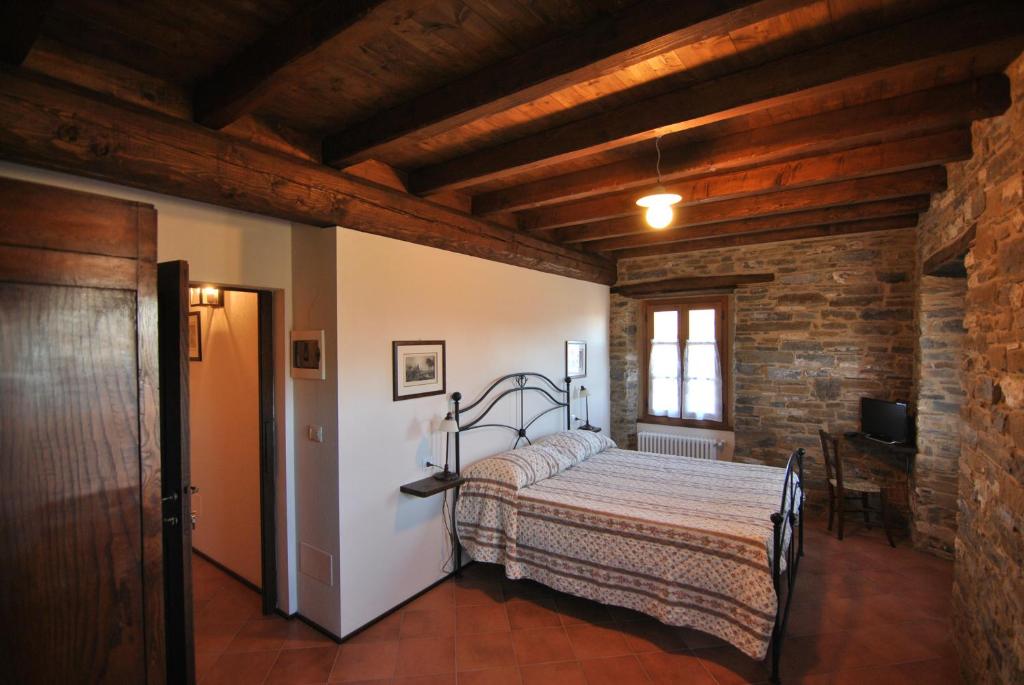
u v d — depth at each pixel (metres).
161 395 1.93
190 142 2.09
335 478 2.76
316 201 2.58
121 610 1.48
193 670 1.85
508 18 1.65
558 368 4.88
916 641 2.76
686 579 2.61
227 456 3.50
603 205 3.75
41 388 1.34
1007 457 1.92
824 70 1.83
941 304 3.80
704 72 2.01
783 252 4.80
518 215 4.17
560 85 1.82
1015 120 1.92
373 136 2.36
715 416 5.23
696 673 2.52
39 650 1.34
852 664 2.57
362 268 2.87
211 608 3.13
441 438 3.44
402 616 3.04
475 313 3.78
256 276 2.77
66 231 1.39
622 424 5.74
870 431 4.35
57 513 1.37
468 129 2.52
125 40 1.75
